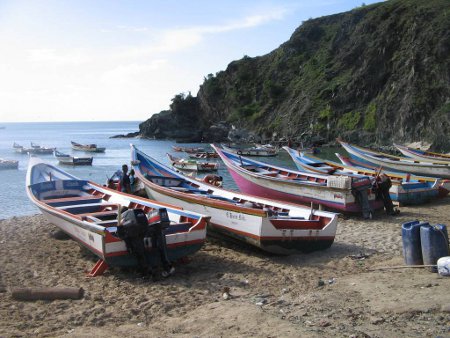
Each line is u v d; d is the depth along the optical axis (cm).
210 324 616
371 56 7031
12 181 2969
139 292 789
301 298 710
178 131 9819
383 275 793
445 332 542
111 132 19312
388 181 1448
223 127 8838
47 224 1420
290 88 8731
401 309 615
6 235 1270
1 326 632
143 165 1755
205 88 10156
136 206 1154
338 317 612
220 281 839
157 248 860
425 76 5997
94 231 872
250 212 981
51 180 1441
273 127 8094
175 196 1245
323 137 7156
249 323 608
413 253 825
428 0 6925
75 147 6169
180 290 793
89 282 848
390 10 7331
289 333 563
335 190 1407
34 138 12088
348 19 8506
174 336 582
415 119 5922
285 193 1587
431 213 1490
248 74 9850
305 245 998
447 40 5875
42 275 898
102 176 3247
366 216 1385
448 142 5272
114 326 637
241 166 1891
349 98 7175
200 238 919
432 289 682
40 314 682
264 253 1033
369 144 6519
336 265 922
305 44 9538
